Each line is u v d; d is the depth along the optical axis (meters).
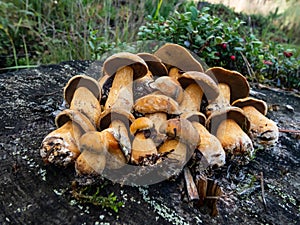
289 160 0.29
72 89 0.28
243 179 0.26
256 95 0.45
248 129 0.27
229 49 0.50
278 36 0.92
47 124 0.29
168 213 0.21
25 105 0.33
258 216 0.23
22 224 0.20
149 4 0.70
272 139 0.28
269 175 0.27
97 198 0.21
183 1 0.73
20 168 0.24
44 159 0.23
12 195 0.22
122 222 0.20
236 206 0.23
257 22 0.97
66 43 0.60
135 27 0.65
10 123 0.29
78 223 0.20
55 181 0.23
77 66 0.44
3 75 0.40
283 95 0.47
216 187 0.24
